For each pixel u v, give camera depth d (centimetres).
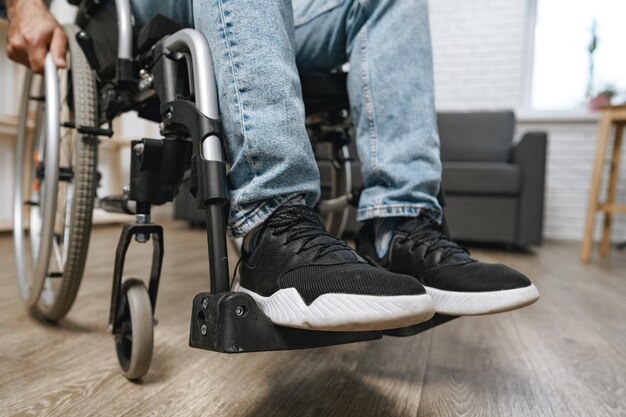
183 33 50
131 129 314
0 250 171
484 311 54
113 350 67
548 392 56
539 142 220
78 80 69
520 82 305
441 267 57
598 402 53
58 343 70
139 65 64
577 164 294
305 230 47
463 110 302
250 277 50
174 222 335
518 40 303
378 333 48
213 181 45
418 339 77
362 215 63
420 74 62
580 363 66
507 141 265
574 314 98
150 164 55
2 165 232
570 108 308
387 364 65
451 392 55
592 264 186
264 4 47
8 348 67
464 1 308
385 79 62
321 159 104
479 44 308
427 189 61
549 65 313
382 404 51
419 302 41
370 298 40
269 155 46
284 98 46
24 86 96
